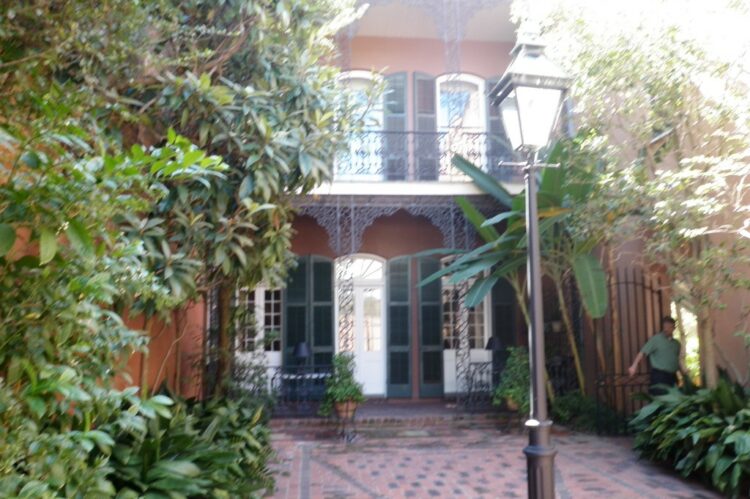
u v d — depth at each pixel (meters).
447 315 12.78
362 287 12.82
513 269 9.89
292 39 6.25
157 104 5.27
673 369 8.59
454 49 10.96
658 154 8.17
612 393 9.83
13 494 2.55
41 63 3.87
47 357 3.08
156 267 4.82
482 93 12.70
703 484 6.55
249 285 6.30
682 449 6.83
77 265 3.02
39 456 2.76
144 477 4.12
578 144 8.21
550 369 10.52
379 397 12.54
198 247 5.25
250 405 8.05
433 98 12.66
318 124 6.01
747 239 7.34
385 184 11.05
